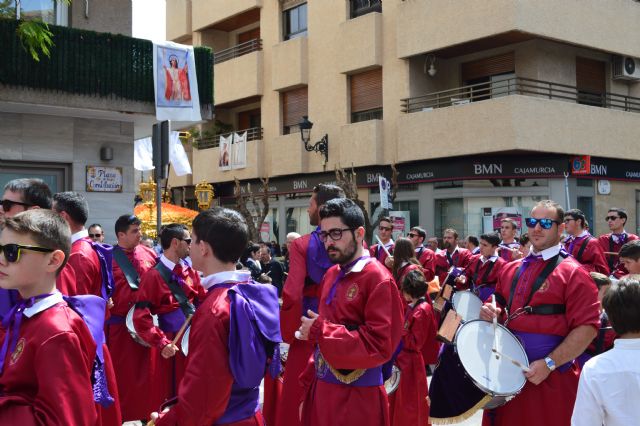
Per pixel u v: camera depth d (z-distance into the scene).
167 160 8.89
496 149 17.45
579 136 18.47
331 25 23.05
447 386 5.19
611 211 10.95
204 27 28.72
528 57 19.05
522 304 4.93
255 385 3.30
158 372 6.62
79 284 4.95
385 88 20.92
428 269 11.90
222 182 27.64
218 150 27.30
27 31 9.61
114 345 6.62
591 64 20.52
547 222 4.86
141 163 18.56
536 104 17.56
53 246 2.93
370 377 4.00
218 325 3.19
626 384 3.02
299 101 24.75
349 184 19.17
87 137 11.99
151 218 17.31
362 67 21.36
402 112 20.36
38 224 2.90
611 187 20.08
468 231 19.41
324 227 4.04
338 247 4.00
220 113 29.19
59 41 10.85
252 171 25.64
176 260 6.50
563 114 18.12
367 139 20.95
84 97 11.12
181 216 17.86
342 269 4.09
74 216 5.14
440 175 19.41
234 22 28.19
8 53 10.37
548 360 4.57
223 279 3.38
